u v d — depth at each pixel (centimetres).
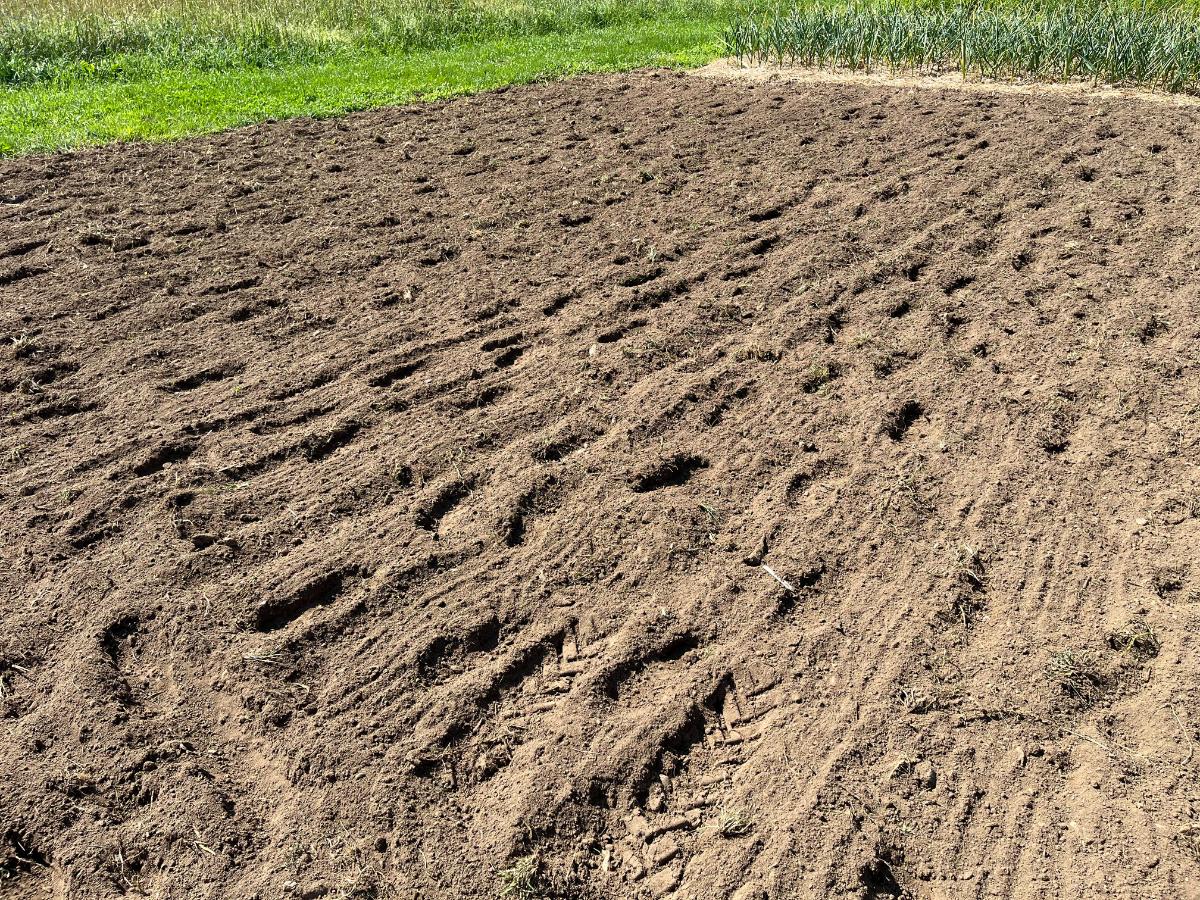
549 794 263
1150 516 365
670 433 420
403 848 249
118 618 318
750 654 308
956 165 746
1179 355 472
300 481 390
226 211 673
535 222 656
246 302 539
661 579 339
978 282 556
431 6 1453
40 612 322
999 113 902
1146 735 277
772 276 567
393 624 319
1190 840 246
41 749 274
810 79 1125
